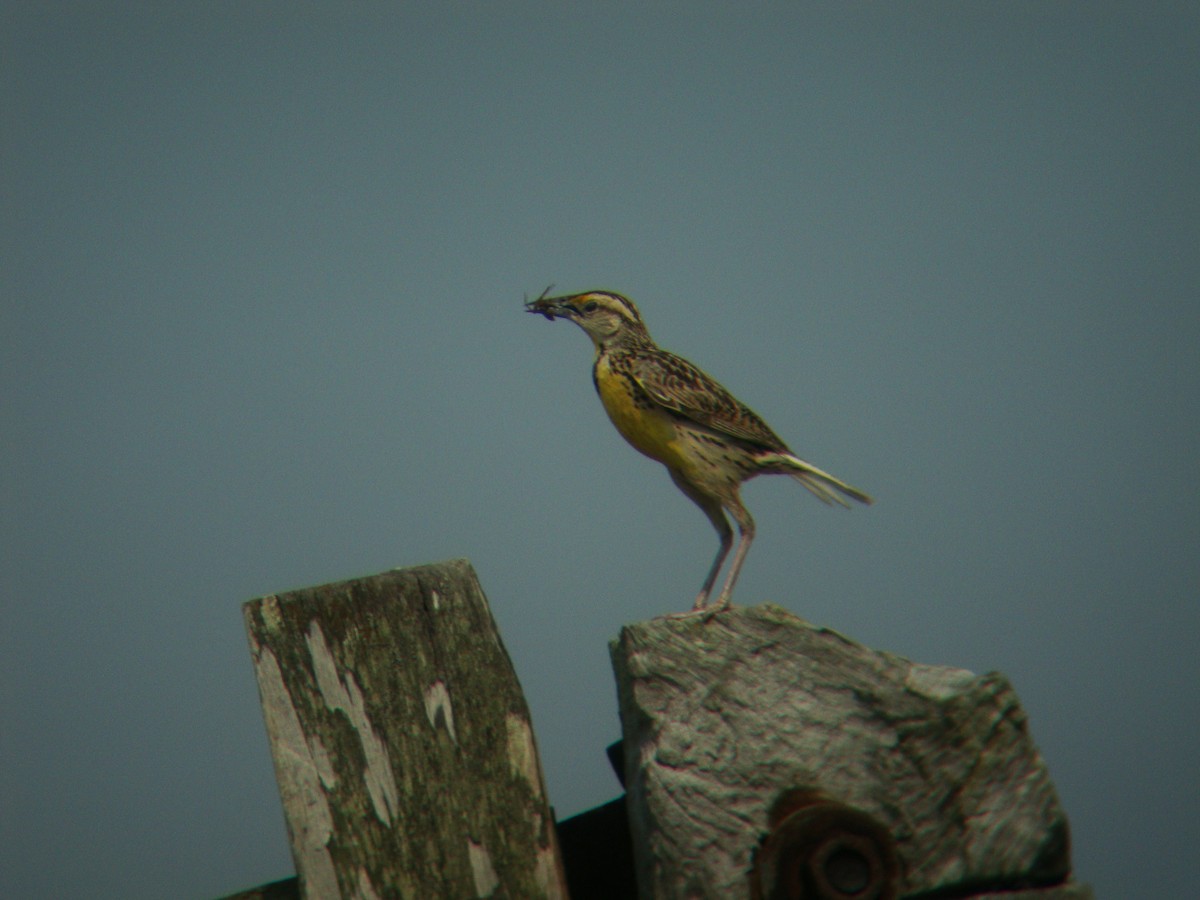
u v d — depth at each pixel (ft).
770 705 22.86
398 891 23.84
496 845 24.18
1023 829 22.02
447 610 25.14
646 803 22.72
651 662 23.38
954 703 22.41
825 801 21.91
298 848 24.00
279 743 24.44
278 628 24.73
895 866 21.47
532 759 24.68
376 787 24.22
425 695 24.63
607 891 26.66
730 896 21.98
